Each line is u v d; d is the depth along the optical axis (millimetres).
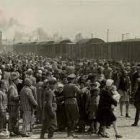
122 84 16359
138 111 14055
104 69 19766
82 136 12141
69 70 16078
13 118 12258
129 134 12453
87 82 12844
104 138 11758
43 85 13664
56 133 12672
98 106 11867
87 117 12602
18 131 12352
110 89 11875
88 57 51188
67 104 11875
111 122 11742
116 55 42688
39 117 14156
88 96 12469
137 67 20344
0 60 38500
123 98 16344
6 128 12664
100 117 11766
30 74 14758
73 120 11898
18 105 12359
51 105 11109
